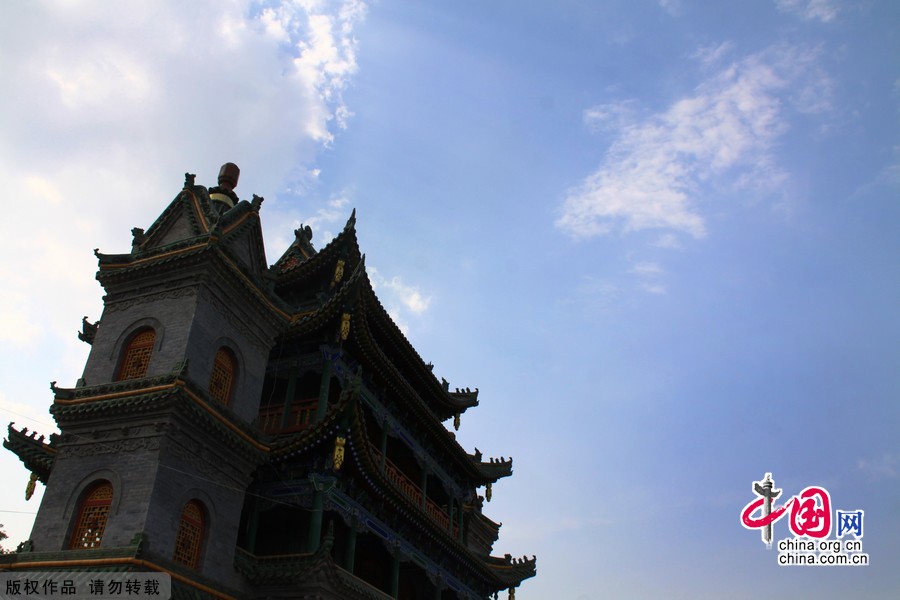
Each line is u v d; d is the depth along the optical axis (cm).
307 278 4659
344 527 4188
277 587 3259
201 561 2997
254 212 3816
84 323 4031
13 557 2764
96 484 2930
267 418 4150
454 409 5988
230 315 3500
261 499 3666
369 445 3869
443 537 4728
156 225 3684
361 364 4544
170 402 2897
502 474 6350
